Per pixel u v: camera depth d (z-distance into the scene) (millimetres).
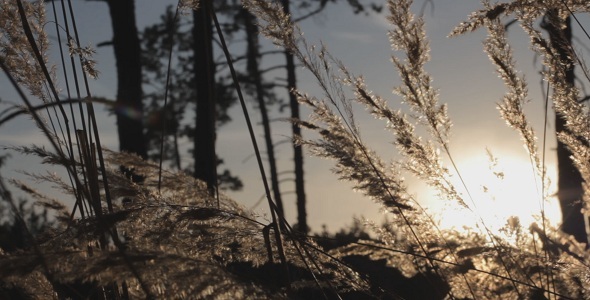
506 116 2945
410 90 3045
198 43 16922
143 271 1607
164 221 2221
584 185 2859
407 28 3078
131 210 2152
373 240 2898
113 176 2803
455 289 2691
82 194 2561
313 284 2498
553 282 2566
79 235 2021
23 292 1925
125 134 12648
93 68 2668
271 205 2277
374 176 2887
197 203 2643
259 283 1788
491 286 2637
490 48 3016
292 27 2939
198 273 1641
